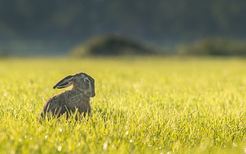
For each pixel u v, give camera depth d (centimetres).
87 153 2769
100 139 3109
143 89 6744
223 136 3359
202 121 3738
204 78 10006
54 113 3575
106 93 5875
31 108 4094
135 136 3209
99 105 4494
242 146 3108
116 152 2795
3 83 7506
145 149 2952
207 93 6069
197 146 3116
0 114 3850
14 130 3008
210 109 4472
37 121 3512
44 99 4859
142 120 3631
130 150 2867
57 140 2973
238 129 3591
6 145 2709
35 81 8044
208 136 3341
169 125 3522
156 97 5325
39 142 2831
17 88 6266
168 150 3019
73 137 3039
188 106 4581
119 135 3169
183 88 7031
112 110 4188
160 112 4041
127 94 5734
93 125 3450
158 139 3188
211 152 2975
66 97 3616
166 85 7788
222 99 5322
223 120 3772
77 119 3581
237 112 4259
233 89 6806
